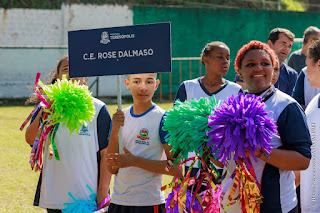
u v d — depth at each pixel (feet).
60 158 13.24
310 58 12.41
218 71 16.12
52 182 13.30
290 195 10.14
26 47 65.67
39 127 13.14
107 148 12.73
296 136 9.87
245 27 74.02
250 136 9.04
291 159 9.68
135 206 12.52
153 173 12.65
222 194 10.18
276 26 75.36
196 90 16.35
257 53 10.39
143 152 12.76
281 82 19.30
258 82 10.34
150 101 13.06
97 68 12.59
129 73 12.35
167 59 12.12
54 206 13.23
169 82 69.31
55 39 70.03
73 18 69.87
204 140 10.05
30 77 66.08
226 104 9.59
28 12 69.10
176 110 10.55
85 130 13.30
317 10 85.97
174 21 71.31
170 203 11.30
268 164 9.96
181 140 10.28
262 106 9.36
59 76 14.44
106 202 13.32
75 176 13.23
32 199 20.95
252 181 9.64
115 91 68.49
